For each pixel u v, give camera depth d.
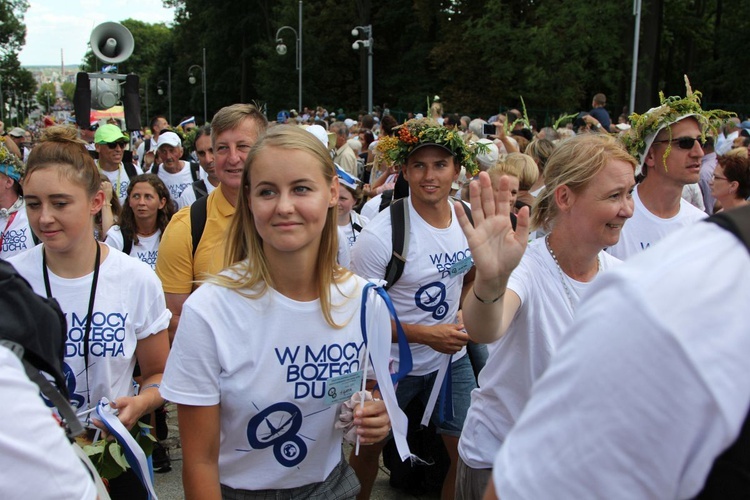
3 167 4.28
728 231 0.87
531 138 9.18
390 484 4.07
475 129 10.70
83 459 1.50
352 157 9.27
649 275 0.86
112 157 7.00
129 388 2.65
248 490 2.06
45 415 1.09
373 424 2.09
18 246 4.42
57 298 2.48
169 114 69.62
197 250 3.09
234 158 3.04
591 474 0.84
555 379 0.90
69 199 2.37
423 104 37.81
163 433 4.24
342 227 5.00
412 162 3.43
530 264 2.27
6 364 1.06
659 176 3.38
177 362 1.96
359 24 40.28
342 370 2.06
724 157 4.65
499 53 31.17
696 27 32.56
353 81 44.12
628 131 3.48
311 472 2.11
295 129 1.99
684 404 0.80
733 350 0.80
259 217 1.93
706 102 32.25
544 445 0.89
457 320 3.65
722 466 0.84
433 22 39.19
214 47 52.50
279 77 42.97
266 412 1.99
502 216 1.82
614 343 0.84
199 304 1.95
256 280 1.98
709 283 0.83
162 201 5.05
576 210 2.23
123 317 2.54
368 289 2.13
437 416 3.54
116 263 2.57
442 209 3.49
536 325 2.24
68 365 2.47
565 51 27.62
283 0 42.81
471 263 3.52
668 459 0.82
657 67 26.11
